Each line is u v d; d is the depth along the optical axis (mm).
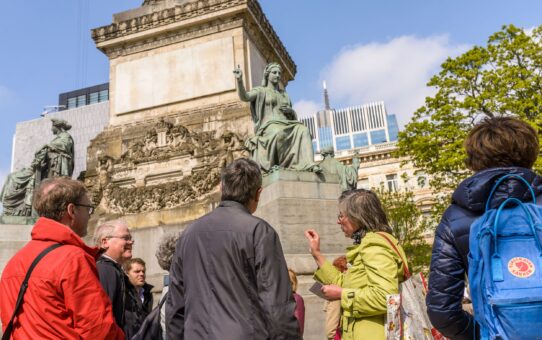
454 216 2506
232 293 2809
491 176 2363
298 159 9930
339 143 149250
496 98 20641
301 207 8805
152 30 16188
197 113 14836
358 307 3164
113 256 4410
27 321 2801
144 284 5195
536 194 2340
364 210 3629
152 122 15414
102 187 14562
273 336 2672
